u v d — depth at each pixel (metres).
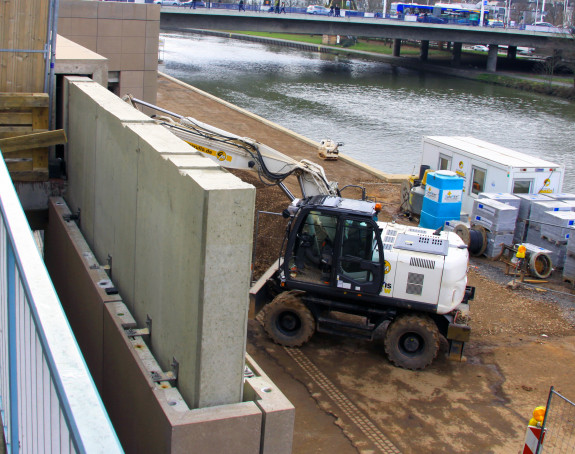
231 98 54.47
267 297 12.33
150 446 5.22
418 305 10.98
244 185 4.66
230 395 5.02
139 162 6.21
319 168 14.99
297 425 9.30
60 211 9.50
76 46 11.88
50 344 2.26
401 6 101.81
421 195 19.83
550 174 18.33
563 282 15.88
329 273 11.19
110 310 6.61
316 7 85.62
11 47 9.29
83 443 1.80
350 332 11.98
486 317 13.72
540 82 70.75
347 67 84.19
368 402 10.07
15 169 9.67
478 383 10.93
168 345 5.55
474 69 85.00
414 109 54.47
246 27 72.50
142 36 30.11
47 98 9.33
